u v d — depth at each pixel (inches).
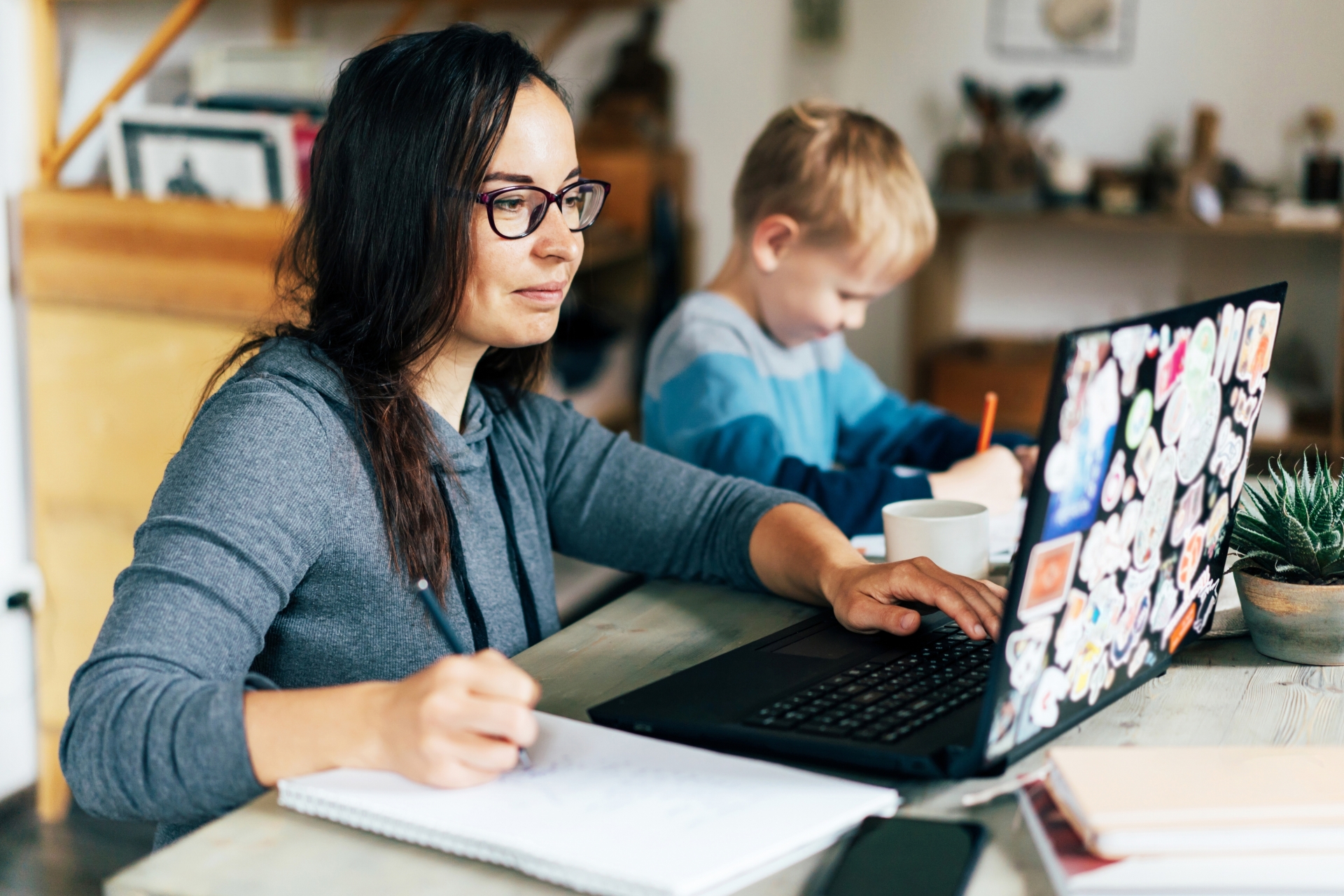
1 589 83.3
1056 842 23.4
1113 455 26.1
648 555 44.2
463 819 24.4
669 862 22.6
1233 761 24.9
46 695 86.5
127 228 82.8
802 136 58.9
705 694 30.7
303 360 35.1
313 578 34.9
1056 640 26.5
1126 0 130.6
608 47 121.3
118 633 28.6
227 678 29.7
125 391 85.4
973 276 141.1
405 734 25.5
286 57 87.7
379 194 34.3
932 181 138.1
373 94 34.4
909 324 133.4
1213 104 130.3
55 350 86.0
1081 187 128.0
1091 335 24.0
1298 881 21.5
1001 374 130.1
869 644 34.7
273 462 32.4
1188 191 124.0
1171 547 30.4
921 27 137.3
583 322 110.9
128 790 26.9
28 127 85.3
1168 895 21.5
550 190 35.6
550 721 29.5
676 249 114.8
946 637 35.3
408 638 36.0
